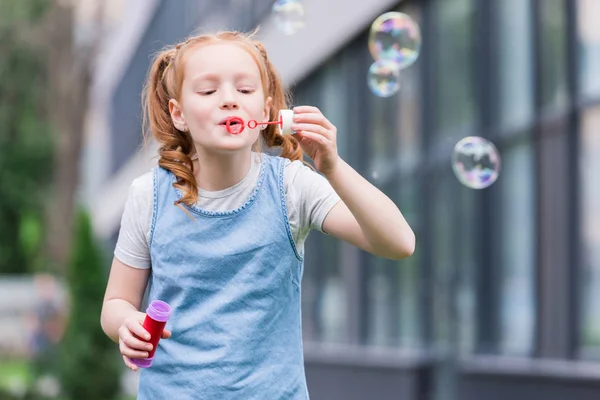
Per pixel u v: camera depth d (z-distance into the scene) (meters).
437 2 17.23
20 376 30.27
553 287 13.60
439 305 17.12
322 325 22.14
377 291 19.61
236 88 4.47
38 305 31.42
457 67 16.56
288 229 4.58
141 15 48.31
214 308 4.51
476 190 15.77
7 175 53.66
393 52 9.19
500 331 15.04
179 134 4.88
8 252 56.66
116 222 55.56
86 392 22.56
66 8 44.19
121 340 4.36
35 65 47.75
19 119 50.47
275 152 5.00
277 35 22.72
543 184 13.91
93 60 44.62
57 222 43.78
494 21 15.37
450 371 15.65
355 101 20.17
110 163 66.19
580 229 13.11
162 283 4.60
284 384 4.52
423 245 17.77
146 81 5.31
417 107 18.00
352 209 4.35
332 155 4.34
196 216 4.58
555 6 13.69
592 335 12.79
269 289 4.54
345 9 19.03
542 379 12.69
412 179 18.19
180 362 4.52
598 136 12.84
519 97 14.57
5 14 45.28
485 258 15.53
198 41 4.60
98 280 22.97
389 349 18.67
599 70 12.80
